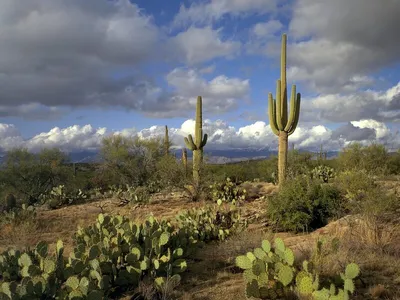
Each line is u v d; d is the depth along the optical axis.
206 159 17.91
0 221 14.09
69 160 27.31
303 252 6.42
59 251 6.73
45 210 18.95
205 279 6.39
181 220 10.55
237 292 5.59
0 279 7.17
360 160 19.88
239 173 23.08
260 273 5.30
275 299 5.09
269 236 8.41
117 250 6.65
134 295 5.85
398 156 22.09
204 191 17.02
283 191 10.78
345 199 10.69
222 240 9.05
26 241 10.53
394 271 5.74
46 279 5.59
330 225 9.24
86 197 22.28
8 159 24.75
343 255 5.94
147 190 19.97
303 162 24.42
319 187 10.64
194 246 8.11
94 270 5.86
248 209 13.04
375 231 7.09
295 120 16.53
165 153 26.91
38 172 24.91
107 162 26.66
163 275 6.55
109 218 8.88
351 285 4.59
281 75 16.86
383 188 9.95
